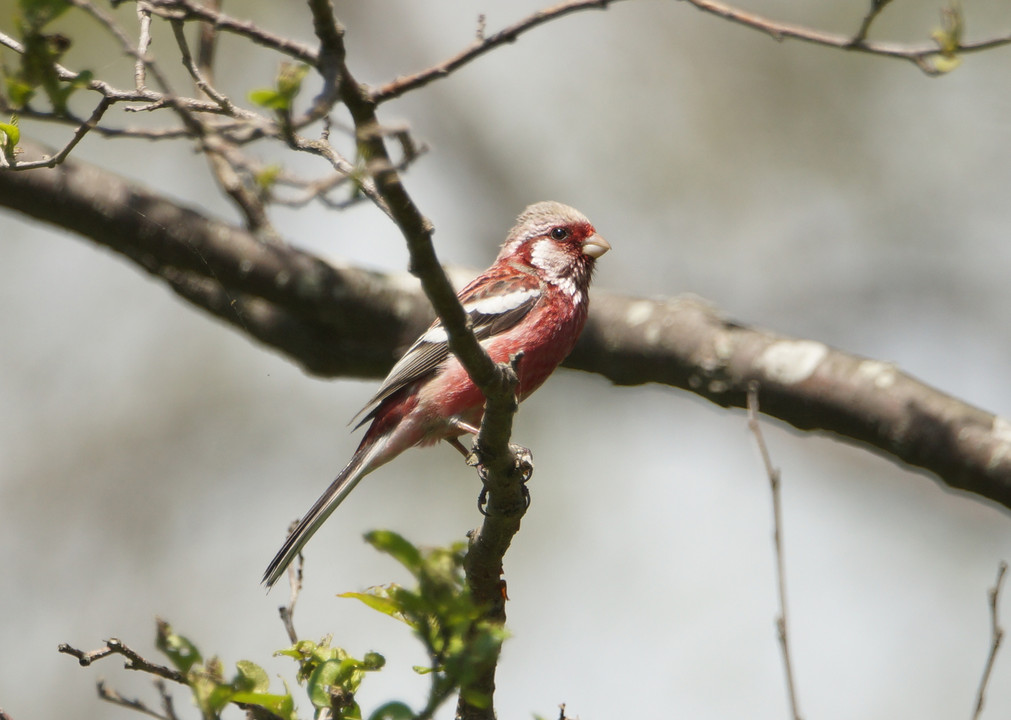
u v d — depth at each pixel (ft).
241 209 37.19
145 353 56.24
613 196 55.31
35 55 16.39
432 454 49.32
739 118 53.67
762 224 53.83
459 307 19.06
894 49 22.25
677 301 36.70
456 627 16.10
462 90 58.34
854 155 52.29
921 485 51.26
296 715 17.69
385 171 16.40
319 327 38.58
